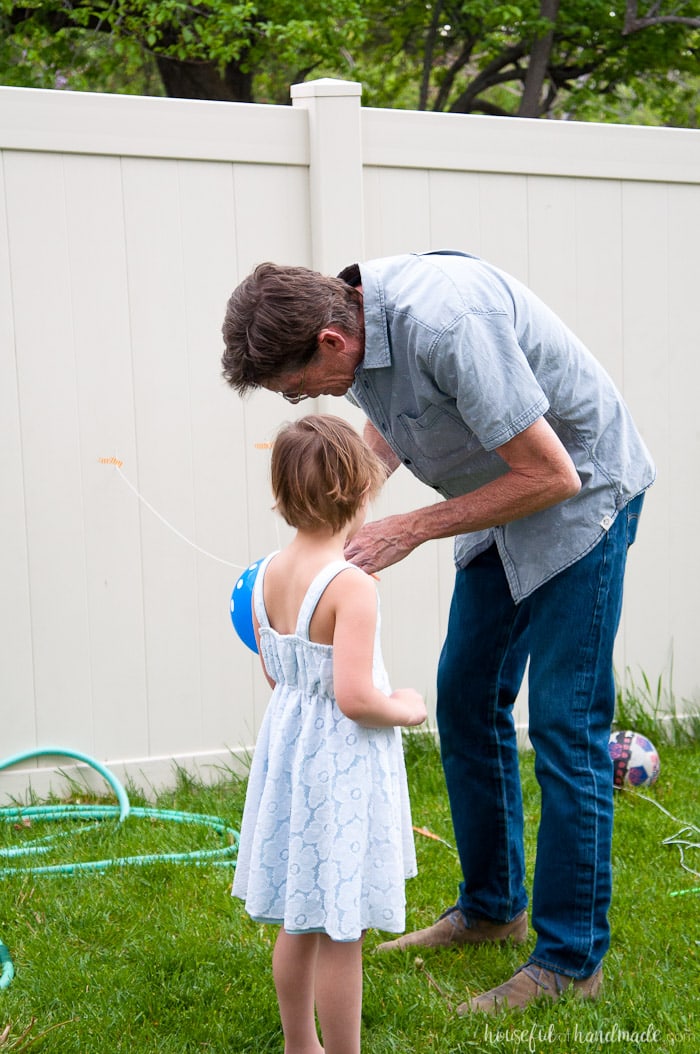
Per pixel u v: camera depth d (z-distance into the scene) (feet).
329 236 13.47
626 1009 8.26
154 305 13.05
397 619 14.39
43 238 12.54
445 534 7.87
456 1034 7.98
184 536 13.38
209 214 13.19
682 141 14.96
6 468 12.62
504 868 9.20
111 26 33.32
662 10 35.88
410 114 13.73
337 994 7.14
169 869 10.71
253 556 13.70
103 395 12.92
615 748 13.25
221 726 13.74
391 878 7.20
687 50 38.93
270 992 8.49
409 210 13.92
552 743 8.26
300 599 7.23
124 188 12.80
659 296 15.16
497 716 9.05
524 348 7.91
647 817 12.18
